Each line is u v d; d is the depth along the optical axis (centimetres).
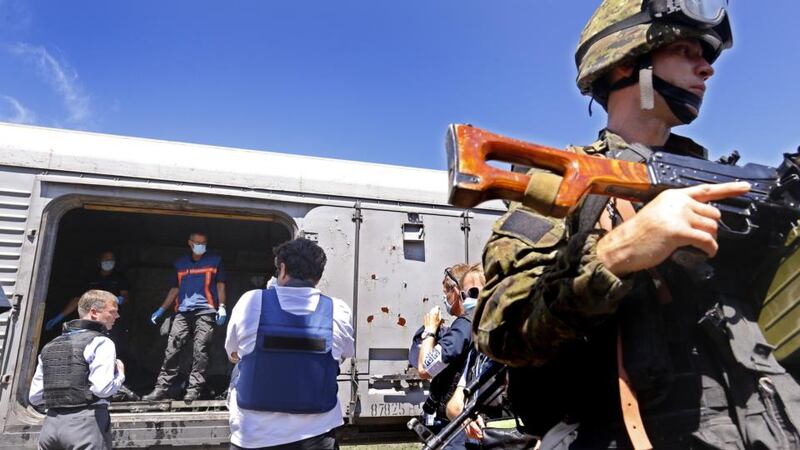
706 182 88
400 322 443
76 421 342
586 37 121
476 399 158
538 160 80
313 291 297
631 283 77
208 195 430
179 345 535
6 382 362
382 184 474
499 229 98
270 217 449
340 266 441
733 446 89
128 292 685
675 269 95
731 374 94
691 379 94
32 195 395
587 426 93
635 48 108
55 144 411
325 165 471
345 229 451
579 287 77
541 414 101
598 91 124
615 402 92
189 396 514
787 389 90
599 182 80
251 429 267
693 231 72
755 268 98
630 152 105
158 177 423
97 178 411
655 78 110
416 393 431
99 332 368
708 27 106
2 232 383
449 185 75
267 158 460
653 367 87
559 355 98
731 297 96
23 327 372
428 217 474
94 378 348
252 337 277
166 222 644
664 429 92
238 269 715
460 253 474
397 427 446
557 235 91
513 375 104
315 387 275
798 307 90
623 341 90
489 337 93
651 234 74
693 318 96
